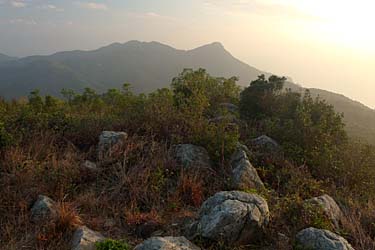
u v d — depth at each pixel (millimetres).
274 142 9047
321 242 5047
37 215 5516
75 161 7223
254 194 5895
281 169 7844
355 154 8719
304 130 9273
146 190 6348
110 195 6336
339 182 8211
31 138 7844
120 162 7133
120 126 8617
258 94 11141
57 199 6102
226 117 9508
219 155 7617
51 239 5035
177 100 10273
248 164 7270
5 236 5156
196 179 6797
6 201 5852
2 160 6863
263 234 5438
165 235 5359
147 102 9695
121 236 5363
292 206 6035
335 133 9469
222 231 5082
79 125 8625
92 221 5594
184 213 5945
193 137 8062
